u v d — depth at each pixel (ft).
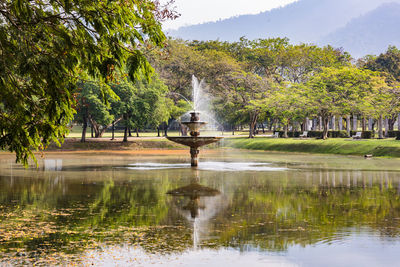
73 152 150.20
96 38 26.99
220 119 274.77
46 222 34.81
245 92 218.18
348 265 24.16
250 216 37.42
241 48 282.77
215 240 29.27
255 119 222.69
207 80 234.17
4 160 107.14
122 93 171.12
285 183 60.70
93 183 60.44
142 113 175.94
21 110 24.41
